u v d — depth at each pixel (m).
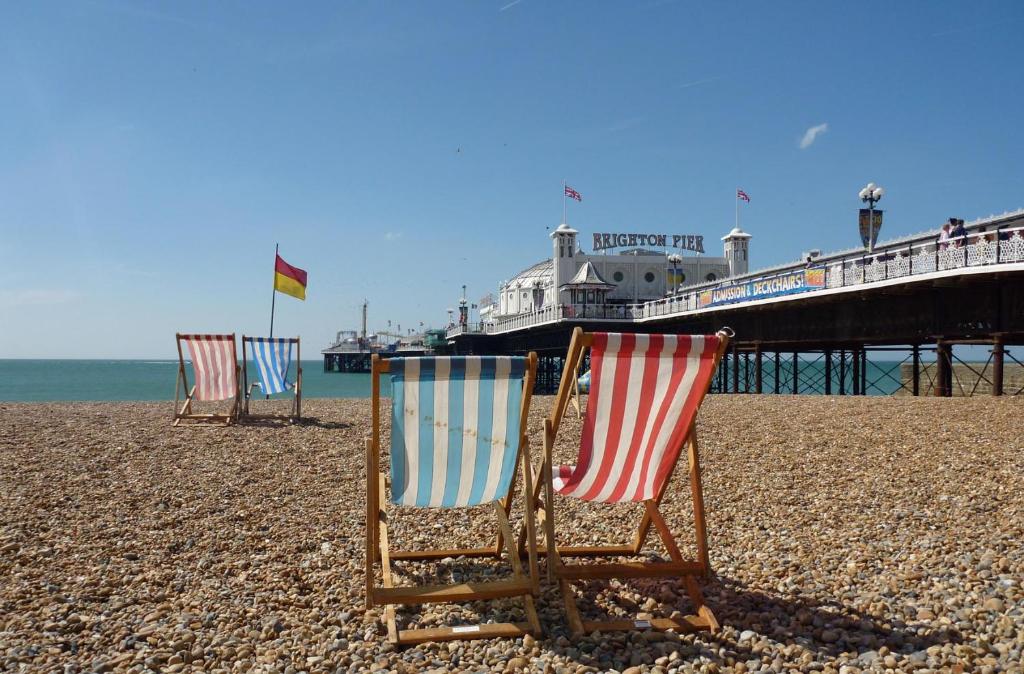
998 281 15.60
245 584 4.14
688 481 6.87
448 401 3.58
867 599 3.72
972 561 4.21
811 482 6.65
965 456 7.49
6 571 4.32
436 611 3.68
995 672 2.88
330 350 122.81
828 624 3.45
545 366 53.03
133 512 5.80
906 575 4.01
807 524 5.26
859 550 4.54
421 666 3.12
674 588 3.98
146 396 38.44
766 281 23.52
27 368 142.00
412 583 4.14
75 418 12.98
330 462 8.20
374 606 3.75
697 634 3.42
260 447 9.30
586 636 3.38
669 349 3.47
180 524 5.46
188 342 12.06
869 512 5.50
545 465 3.70
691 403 3.70
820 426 10.38
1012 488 6.04
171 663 3.16
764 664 3.09
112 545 4.90
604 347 3.43
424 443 3.61
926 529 4.97
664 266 57.62
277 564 4.52
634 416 3.68
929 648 3.13
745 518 5.47
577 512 5.82
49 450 8.90
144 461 8.19
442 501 3.80
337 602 3.86
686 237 59.72
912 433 9.23
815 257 30.06
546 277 65.56
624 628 3.42
